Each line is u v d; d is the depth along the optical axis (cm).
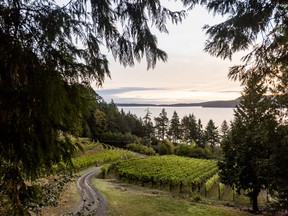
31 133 219
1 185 241
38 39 228
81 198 1511
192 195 2159
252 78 526
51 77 221
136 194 1925
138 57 318
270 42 459
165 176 2744
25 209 255
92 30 280
